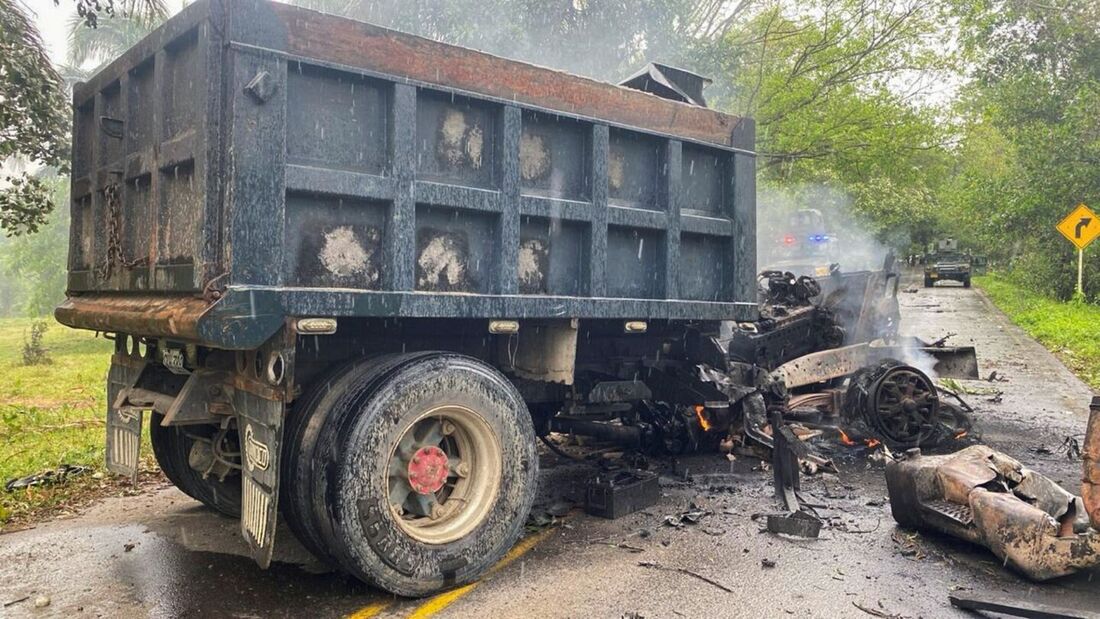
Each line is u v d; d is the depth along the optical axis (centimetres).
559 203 443
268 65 337
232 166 326
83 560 420
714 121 534
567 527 469
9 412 866
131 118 416
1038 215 2153
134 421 447
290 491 360
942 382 1092
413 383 362
